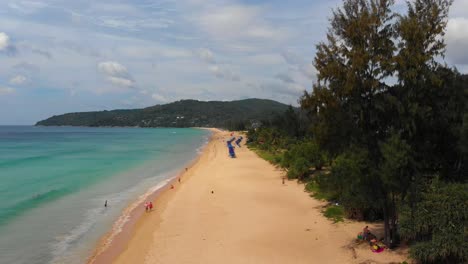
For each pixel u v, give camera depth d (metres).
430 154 19.14
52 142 130.50
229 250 20.66
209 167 57.12
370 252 19.09
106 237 24.48
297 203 30.59
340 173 19.58
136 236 24.28
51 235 24.84
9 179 46.12
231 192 36.19
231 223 25.69
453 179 20.22
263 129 110.44
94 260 20.56
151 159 72.75
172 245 22.02
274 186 38.34
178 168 59.16
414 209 17.67
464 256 15.84
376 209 24.06
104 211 31.12
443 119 19.09
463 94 19.88
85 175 50.12
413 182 17.55
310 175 40.75
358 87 17.80
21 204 32.94
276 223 25.19
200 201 33.03
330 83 18.58
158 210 30.64
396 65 17.30
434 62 17.80
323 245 20.78
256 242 21.70
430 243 16.70
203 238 22.92
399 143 16.62
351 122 18.42
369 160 17.91
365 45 17.88
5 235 24.66
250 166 56.16
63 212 30.64
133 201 34.81
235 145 104.81
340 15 18.59
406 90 17.56
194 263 19.16
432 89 17.56
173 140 148.12
